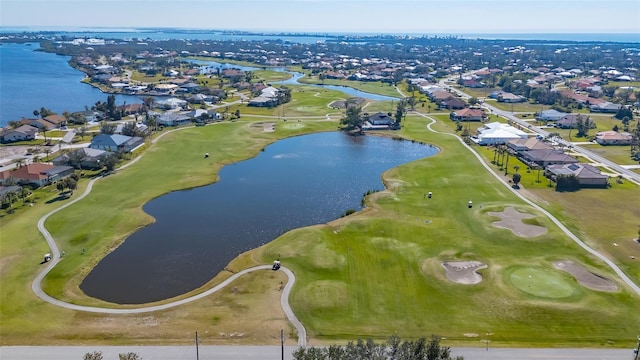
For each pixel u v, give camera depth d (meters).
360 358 45.16
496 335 61.25
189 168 131.00
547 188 116.44
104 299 70.25
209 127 179.25
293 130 177.62
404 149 157.12
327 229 92.38
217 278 75.94
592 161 140.38
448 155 146.00
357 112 183.25
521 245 85.88
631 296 69.56
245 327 62.91
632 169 132.62
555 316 65.00
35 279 74.06
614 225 94.75
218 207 106.25
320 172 132.25
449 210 102.25
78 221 94.88
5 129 163.88
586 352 58.16
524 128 184.62
